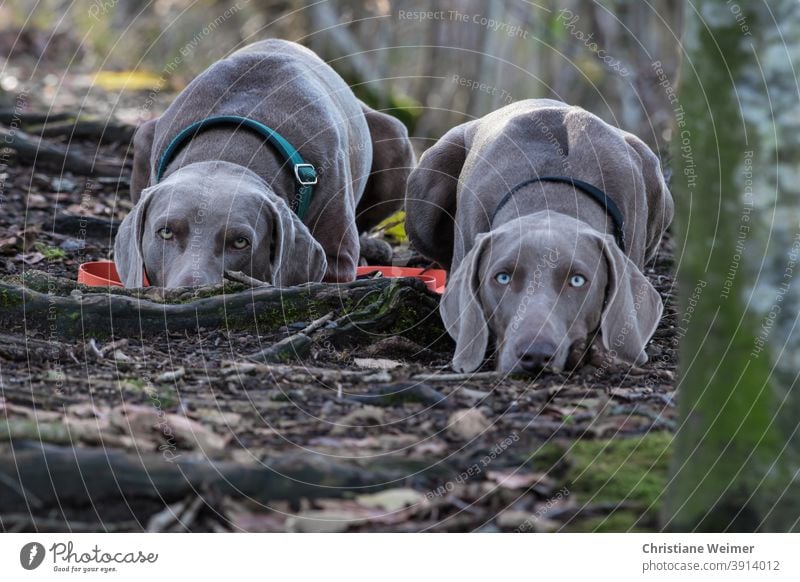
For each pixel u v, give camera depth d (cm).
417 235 574
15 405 332
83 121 830
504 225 432
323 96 569
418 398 369
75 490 292
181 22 1440
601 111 1201
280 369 387
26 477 292
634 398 382
